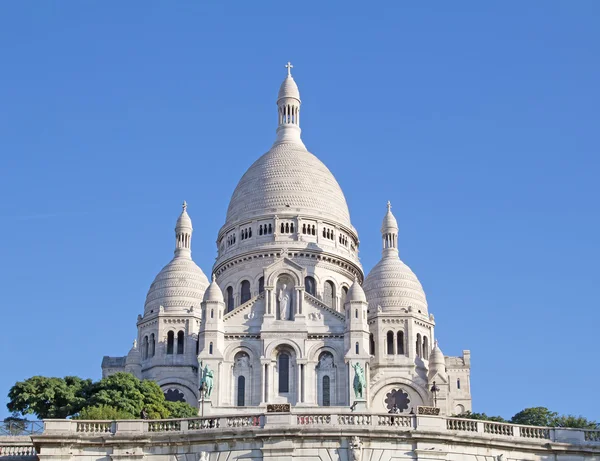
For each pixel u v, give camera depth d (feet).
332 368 605.31
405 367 650.02
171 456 268.62
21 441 288.51
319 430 264.11
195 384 645.51
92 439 270.05
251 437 264.72
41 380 490.08
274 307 617.62
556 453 279.28
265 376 599.98
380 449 264.93
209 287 614.34
